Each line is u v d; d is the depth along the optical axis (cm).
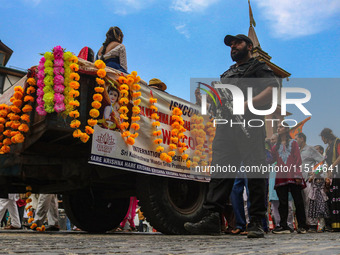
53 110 306
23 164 342
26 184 414
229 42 311
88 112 336
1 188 407
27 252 122
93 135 329
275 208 597
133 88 372
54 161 349
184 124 432
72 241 209
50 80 309
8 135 343
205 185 434
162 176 392
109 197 471
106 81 350
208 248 152
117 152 348
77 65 322
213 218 347
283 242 203
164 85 518
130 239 243
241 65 301
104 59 462
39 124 320
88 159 355
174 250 139
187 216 402
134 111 364
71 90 312
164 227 383
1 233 409
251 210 275
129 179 416
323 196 622
